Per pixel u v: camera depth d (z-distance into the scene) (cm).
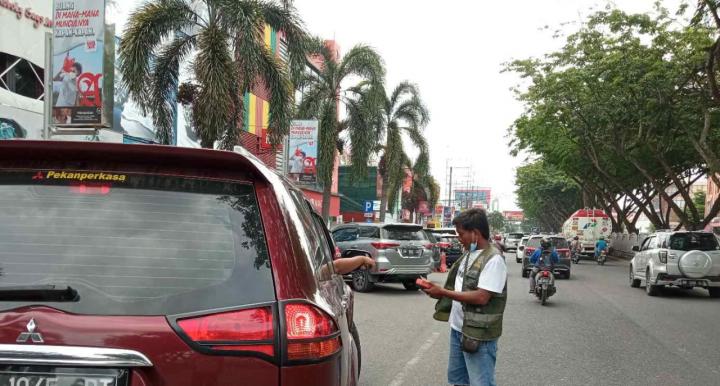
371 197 5131
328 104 2644
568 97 2631
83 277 225
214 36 1595
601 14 2278
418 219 5475
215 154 244
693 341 919
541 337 948
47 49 1230
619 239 4572
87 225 236
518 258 3519
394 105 3391
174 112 1995
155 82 1703
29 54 1485
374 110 2677
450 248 2641
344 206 5109
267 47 1744
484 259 415
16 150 244
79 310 217
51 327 212
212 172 251
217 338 213
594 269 2875
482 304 410
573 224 4022
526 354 811
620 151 2823
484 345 409
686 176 3653
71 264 227
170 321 215
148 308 218
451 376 447
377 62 2691
